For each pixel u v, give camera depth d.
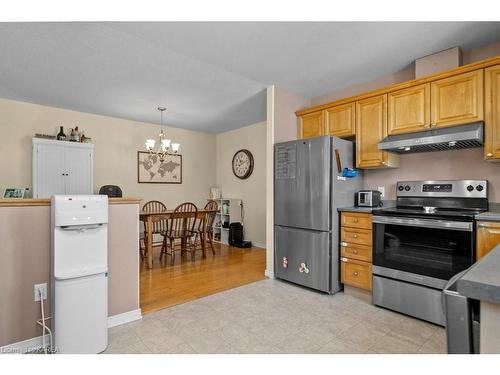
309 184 2.93
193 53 2.60
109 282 2.14
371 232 2.60
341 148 2.92
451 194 2.53
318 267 2.84
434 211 2.36
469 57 2.52
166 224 4.37
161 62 2.78
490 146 2.13
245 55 2.64
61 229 1.71
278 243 3.25
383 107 2.75
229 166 5.93
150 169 5.27
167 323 2.21
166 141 4.17
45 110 4.17
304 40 2.36
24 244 1.81
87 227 1.80
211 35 2.29
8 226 1.76
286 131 3.48
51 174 3.87
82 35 2.29
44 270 1.88
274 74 3.06
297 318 2.29
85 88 3.47
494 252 0.89
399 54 2.60
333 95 3.58
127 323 2.20
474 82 2.21
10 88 3.47
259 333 2.05
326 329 2.11
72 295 1.71
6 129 3.87
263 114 4.65
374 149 2.81
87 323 1.75
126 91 3.58
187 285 3.08
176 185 5.64
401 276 2.35
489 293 0.58
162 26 2.17
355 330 2.09
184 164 5.77
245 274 3.48
